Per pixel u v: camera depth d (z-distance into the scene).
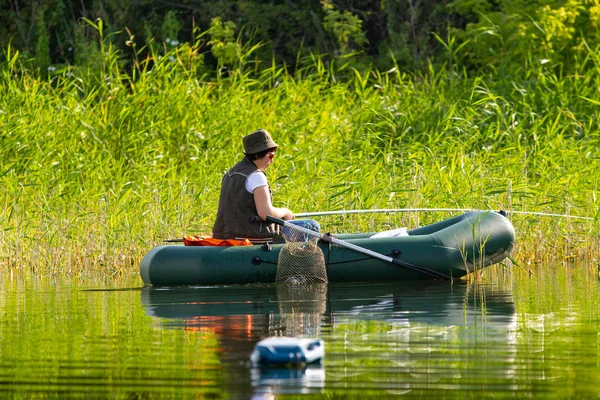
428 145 38.53
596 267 26.28
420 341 15.26
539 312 18.30
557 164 32.47
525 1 51.22
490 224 24.44
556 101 41.41
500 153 34.91
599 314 17.94
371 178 31.11
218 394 12.15
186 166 37.97
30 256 28.77
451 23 57.81
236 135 39.12
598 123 38.75
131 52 60.47
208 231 30.39
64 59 63.31
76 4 65.44
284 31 61.19
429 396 11.98
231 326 16.97
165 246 24.06
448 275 23.66
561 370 13.23
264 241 24.30
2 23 62.12
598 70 42.28
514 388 12.33
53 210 30.38
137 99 39.69
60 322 17.75
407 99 43.12
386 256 23.45
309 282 23.20
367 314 18.27
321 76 44.91
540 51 47.50
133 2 60.75
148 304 20.12
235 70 46.91
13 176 32.31
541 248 28.41
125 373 13.30
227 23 53.78
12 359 14.30
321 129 39.34
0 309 19.66
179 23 60.12
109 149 38.00
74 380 13.00
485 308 18.92
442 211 29.67
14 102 39.50
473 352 14.38
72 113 38.84
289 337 15.67
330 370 13.29
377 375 12.99
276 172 33.34
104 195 31.62
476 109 40.62
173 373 13.25
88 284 24.17
